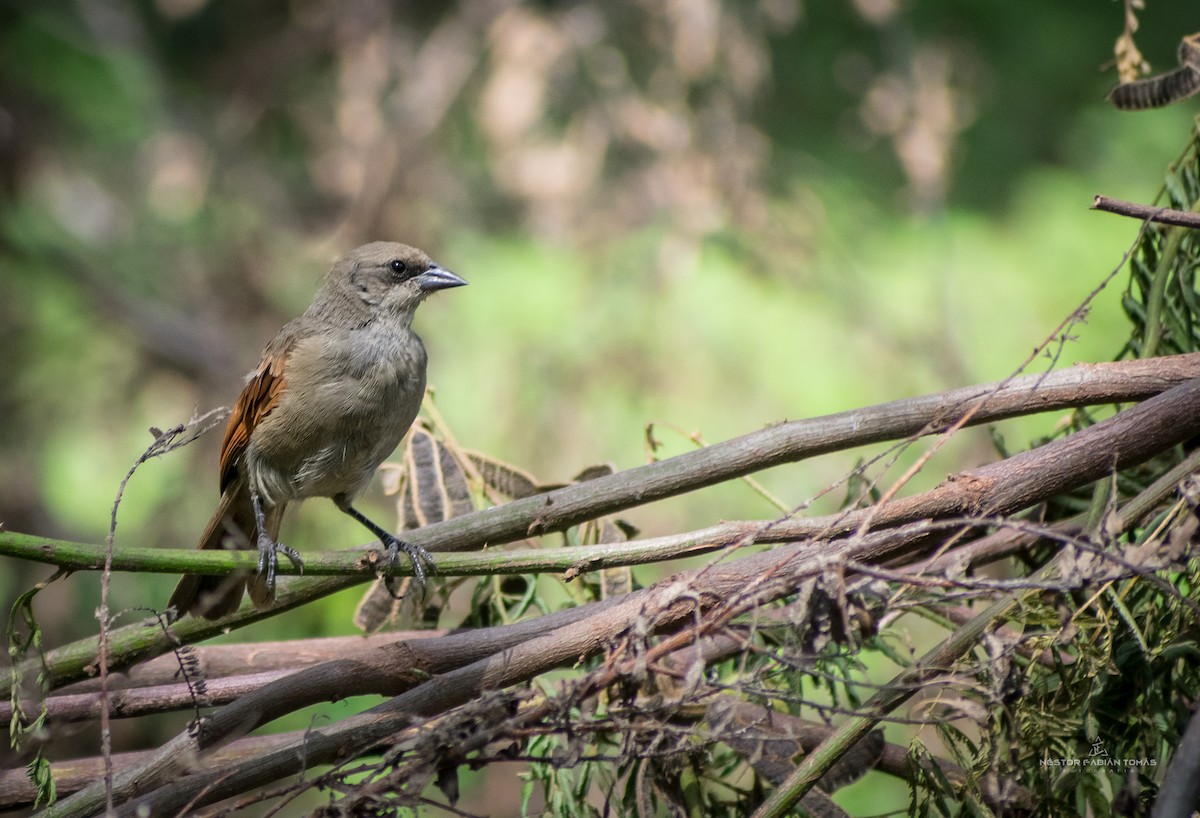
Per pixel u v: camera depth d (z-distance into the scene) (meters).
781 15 14.56
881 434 5.70
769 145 15.62
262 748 5.87
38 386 15.25
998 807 5.11
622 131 14.82
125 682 6.33
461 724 4.68
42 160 16.14
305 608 11.51
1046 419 13.03
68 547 4.97
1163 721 5.29
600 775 5.71
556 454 14.09
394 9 16.66
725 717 4.61
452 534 5.92
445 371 14.62
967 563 5.55
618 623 5.32
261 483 7.12
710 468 5.74
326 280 7.24
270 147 17.33
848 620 4.63
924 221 15.15
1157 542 5.03
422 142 15.38
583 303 14.46
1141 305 6.50
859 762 5.76
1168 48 18.06
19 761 5.90
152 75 17.12
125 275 16.08
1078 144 17.16
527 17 14.86
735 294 14.59
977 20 17.69
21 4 16.84
